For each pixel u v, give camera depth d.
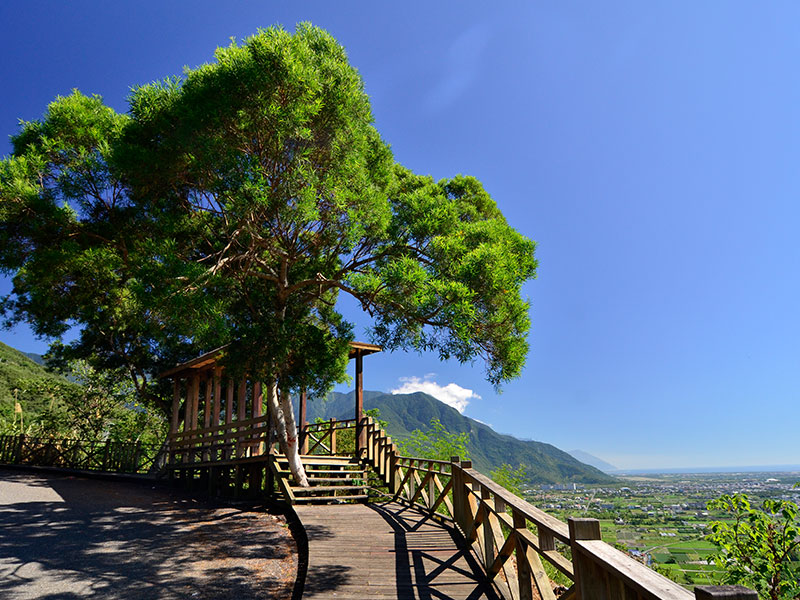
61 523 7.94
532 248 10.58
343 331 11.67
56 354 17.66
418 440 14.77
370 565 5.66
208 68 8.62
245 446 12.12
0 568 5.60
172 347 17.16
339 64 9.28
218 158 8.02
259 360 9.38
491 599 4.61
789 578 4.50
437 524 7.83
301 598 4.69
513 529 4.27
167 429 21.00
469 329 8.85
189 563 6.07
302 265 11.12
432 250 9.36
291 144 8.95
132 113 9.70
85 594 4.95
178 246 9.55
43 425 20.17
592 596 2.62
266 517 9.19
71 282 11.42
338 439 16.25
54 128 9.98
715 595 1.58
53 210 9.33
